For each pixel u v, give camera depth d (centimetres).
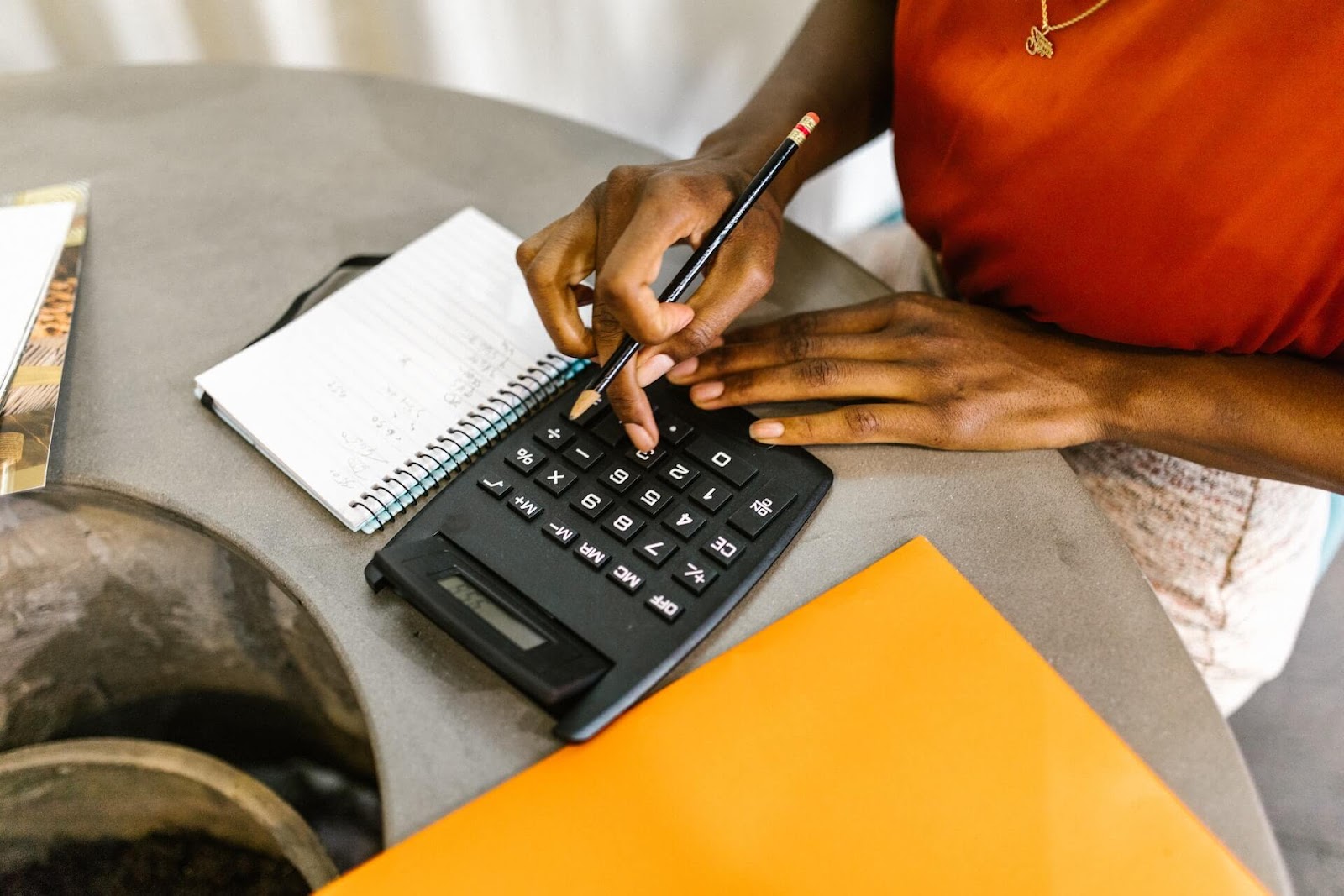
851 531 47
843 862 36
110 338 55
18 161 66
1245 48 46
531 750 39
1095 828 37
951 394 52
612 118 122
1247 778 39
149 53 94
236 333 56
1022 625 44
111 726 70
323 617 43
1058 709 40
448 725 39
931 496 49
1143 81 49
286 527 46
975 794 38
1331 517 80
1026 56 53
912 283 88
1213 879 36
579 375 53
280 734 77
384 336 54
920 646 42
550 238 49
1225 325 54
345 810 78
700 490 47
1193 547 67
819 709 40
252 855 65
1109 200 52
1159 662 43
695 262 48
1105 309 56
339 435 49
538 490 46
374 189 66
